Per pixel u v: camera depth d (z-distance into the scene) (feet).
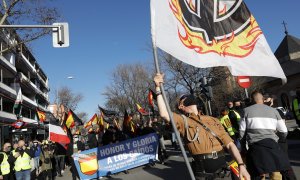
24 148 39.70
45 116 76.84
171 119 11.48
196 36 14.48
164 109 12.10
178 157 53.42
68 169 61.72
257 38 16.92
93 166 44.73
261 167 16.85
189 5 14.51
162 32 12.60
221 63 15.24
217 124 12.98
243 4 16.88
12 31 61.93
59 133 39.99
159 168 44.37
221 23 15.92
